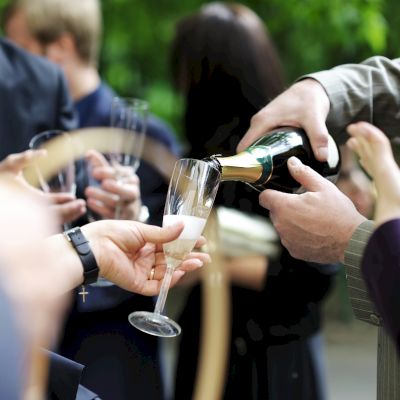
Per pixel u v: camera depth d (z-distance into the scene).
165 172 3.16
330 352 7.92
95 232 1.79
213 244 2.75
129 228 1.80
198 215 1.78
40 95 2.96
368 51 6.86
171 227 1.75
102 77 6.80
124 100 2.62
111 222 1.81
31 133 2.93
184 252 1.79
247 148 1.94
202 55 2.90
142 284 1.85
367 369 7.37
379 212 1.61
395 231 1.46
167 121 6.67
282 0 6.61
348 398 6.49
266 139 1.96
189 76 2.95
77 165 2.70
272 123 2.02
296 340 2.85
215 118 2.89
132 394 2.80
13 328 0.79
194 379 2.95
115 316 2.76
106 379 2.75
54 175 2.39
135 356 2.80
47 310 0.83
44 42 3.44
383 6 7.00
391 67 2.19
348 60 7.02
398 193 1.64
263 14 6.73
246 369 2.81
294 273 2.79
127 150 2.60
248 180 1.91
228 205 2.78
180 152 3.60
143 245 1.82
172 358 5.39
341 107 2.09
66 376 1.63
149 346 2.84
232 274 2.79
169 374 4.96
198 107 2.92
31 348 0.82
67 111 3.02
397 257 1.43
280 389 2.83
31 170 2.38
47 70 3.01
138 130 2.62
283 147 1.93
